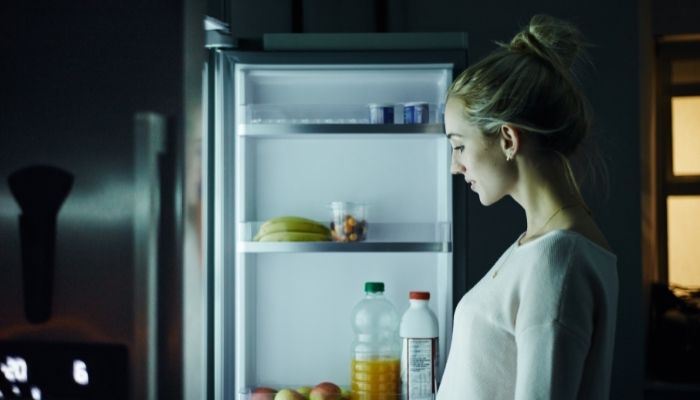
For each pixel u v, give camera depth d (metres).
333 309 2.60
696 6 3.52
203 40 0.53
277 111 2.48
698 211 3.75
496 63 1.20
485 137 1.20
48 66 0.51
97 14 0.51
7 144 0.51
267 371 2.60
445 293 2.43
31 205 0.51
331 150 2.60
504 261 1.23
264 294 2.60
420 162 2.60
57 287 0.50
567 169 1.21
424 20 3.14
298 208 2.60
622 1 3.10
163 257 0.49
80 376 0.50
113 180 0.50
